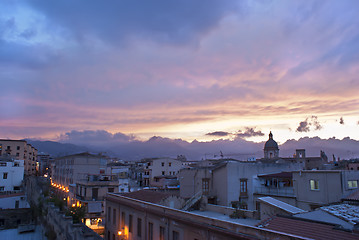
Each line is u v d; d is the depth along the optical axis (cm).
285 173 4172
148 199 3419
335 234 1622
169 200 3328
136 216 3294
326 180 3275
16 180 7981
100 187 5938
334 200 3155
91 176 6344
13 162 8219
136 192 4009
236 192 4216
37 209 5206
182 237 2417
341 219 1981
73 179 7544
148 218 3017
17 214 5425
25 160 11925
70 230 3191
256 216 2852
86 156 7875
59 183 9056
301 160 9512
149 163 9612
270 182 4197
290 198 3678
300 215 2106
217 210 3381
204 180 4550
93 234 3083
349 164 7762
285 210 2283
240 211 2981
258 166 4478
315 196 3372
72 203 6781
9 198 6531
